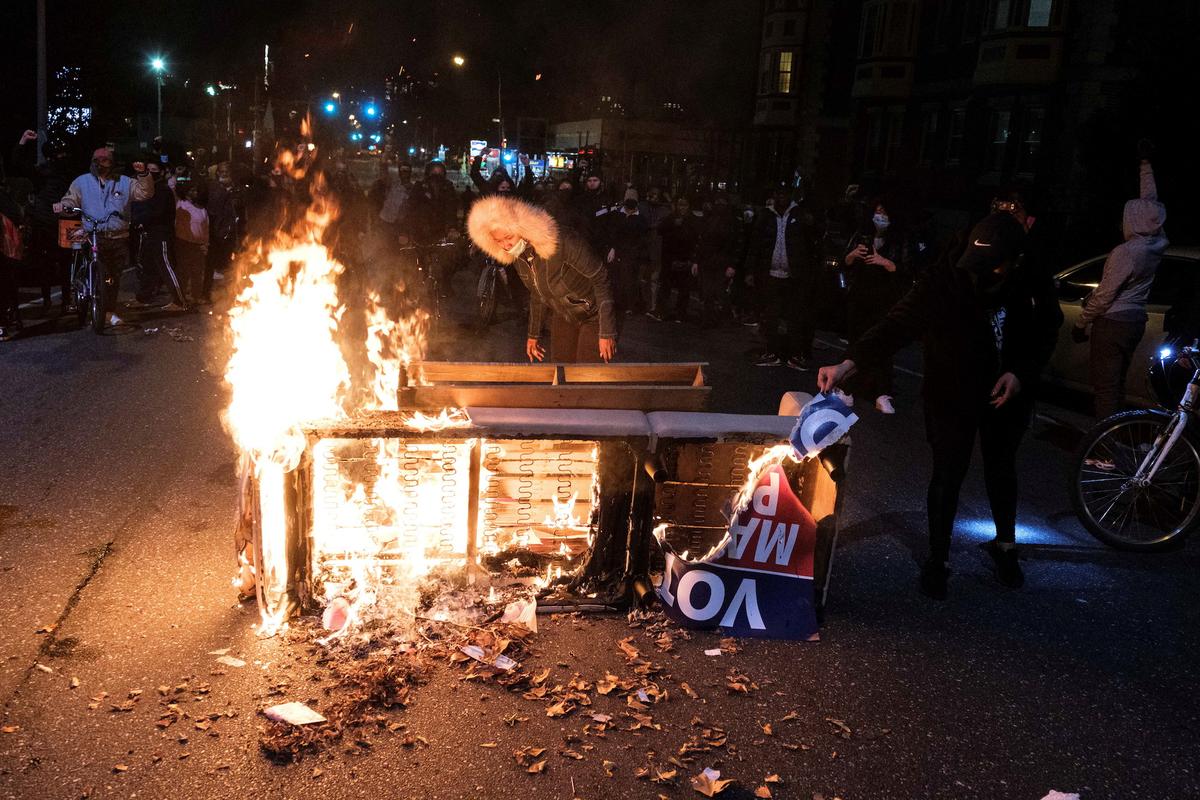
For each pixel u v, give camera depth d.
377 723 3.39
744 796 3.13
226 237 13.60
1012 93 25.06
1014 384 4.62
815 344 12.77
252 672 3.67
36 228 11.74
